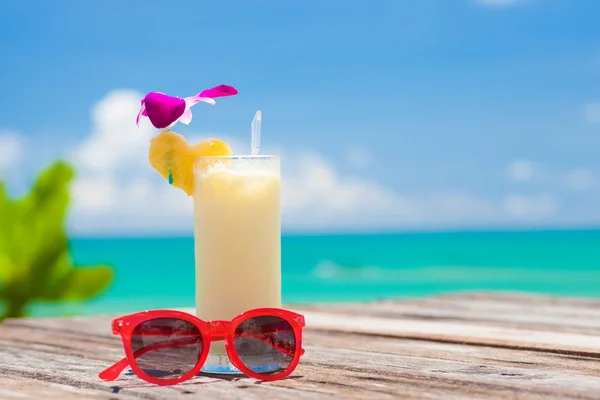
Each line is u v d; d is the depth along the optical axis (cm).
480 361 173
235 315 162
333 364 170
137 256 4078
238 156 165
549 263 3559
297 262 3656
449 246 4116
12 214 916
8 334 225
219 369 163
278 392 139
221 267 164
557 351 185
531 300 308
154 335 150
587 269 3400
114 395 138
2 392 141
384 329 224
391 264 3666
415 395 135
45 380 154
